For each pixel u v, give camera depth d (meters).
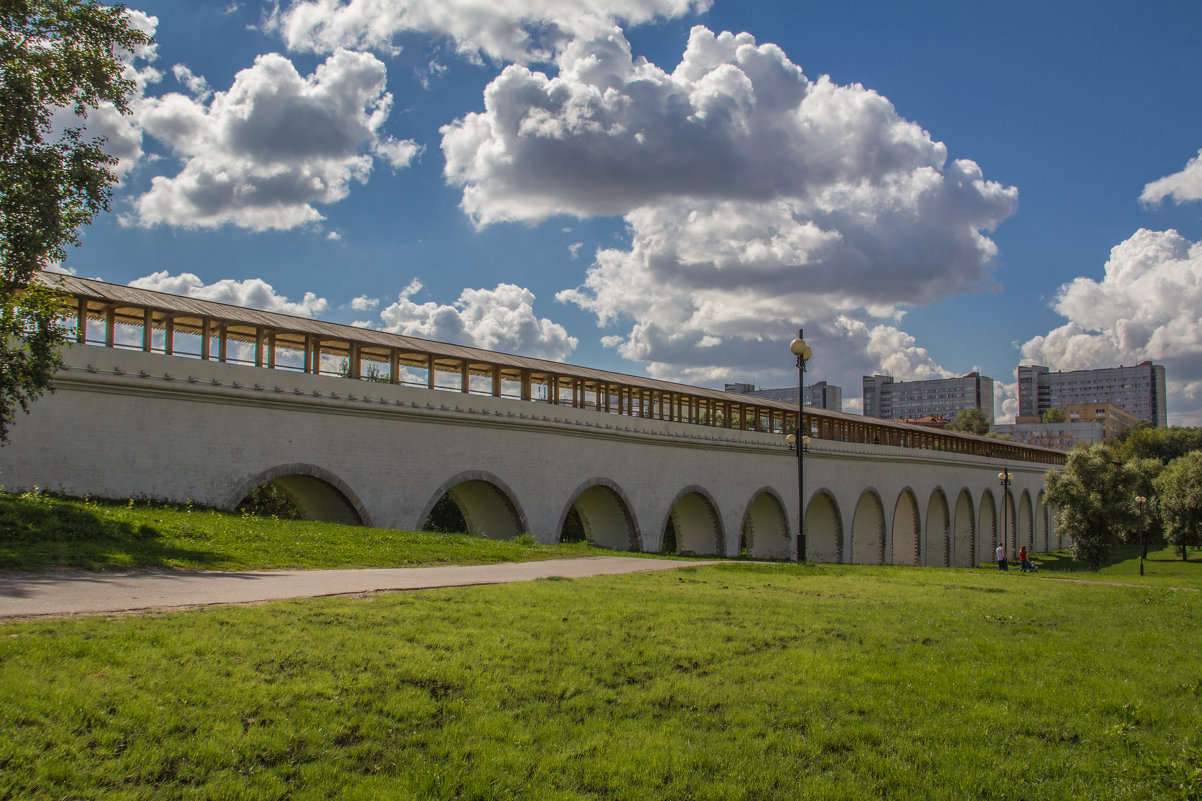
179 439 24.56
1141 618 15.30
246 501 42.88
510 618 11.29
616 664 9.61
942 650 11.16
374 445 29.11
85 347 22.89
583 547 29.23
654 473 41.12
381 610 11.10
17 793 5.80
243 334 28.72
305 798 6.28
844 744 7.77
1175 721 8.60
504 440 33.56
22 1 18.50
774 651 10.61
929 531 68.06
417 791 6.48
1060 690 9.45
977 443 76.88
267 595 11.98
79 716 6.82
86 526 16.53
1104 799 6.77
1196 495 64.38
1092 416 175.25
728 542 45.62
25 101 18.34
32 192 18.33
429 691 8.28
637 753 7.30
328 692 7.92
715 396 46.41
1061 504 54.50
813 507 53.62
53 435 22.39
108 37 19.75
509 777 6.79
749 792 6.77
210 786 6.23
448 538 25.14
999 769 7.27
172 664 8.07
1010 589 19.98
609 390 40.56
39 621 9.07
